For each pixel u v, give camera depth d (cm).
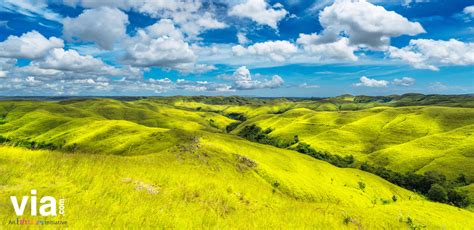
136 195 1445
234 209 1698
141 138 13388
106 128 17650
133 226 1066
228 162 6744
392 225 2728
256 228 1395
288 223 1589
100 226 1005
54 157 1952
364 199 8994
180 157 5709
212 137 9719
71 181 1477
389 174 16375
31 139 18812
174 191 1731
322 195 7531
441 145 19362
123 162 2323
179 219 1250
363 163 18900
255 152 9244
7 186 1266
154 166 2480
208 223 1311
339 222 1994
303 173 9219
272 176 7056
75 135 17962
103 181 1554
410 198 11600
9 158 1753
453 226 5275
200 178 2225
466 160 16362
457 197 12325
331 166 11606
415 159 18100
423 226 3475
